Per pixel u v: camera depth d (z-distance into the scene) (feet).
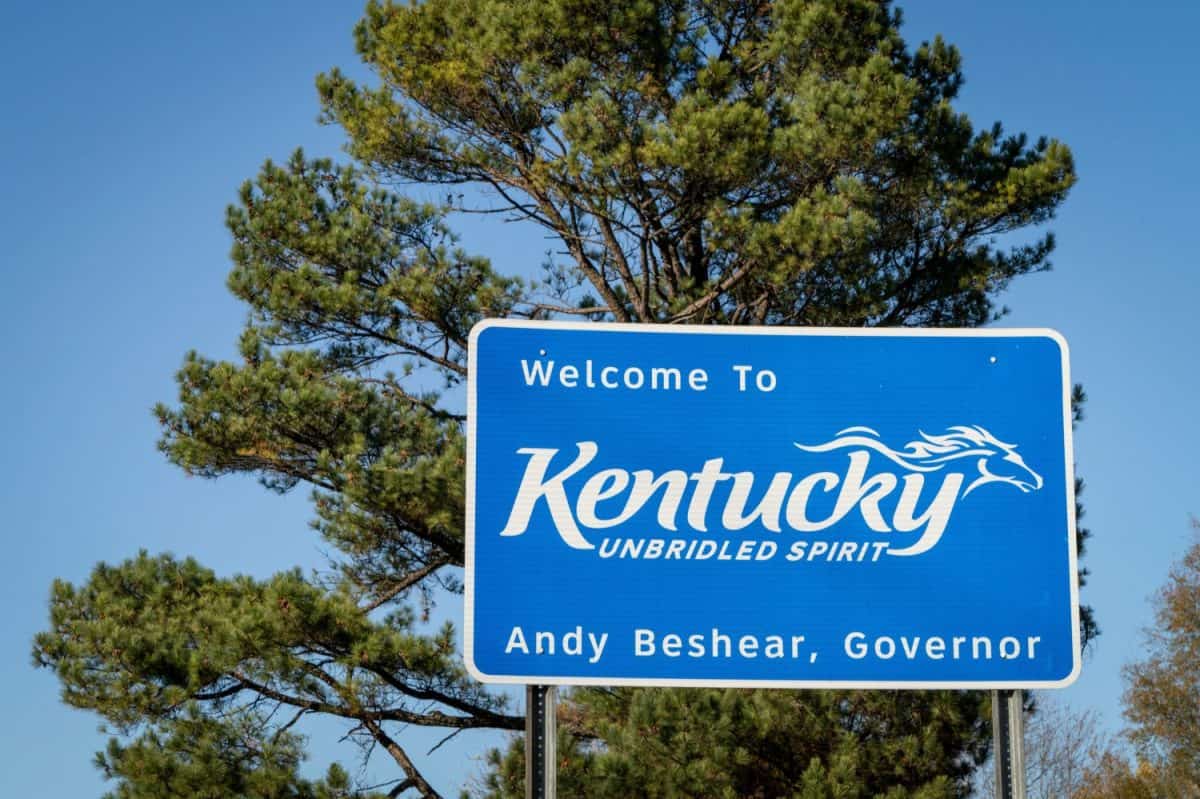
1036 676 23.73
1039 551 24.11
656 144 49.06
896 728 45.39
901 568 23.98
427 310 56.03
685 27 53.62
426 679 48.21
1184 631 121.08
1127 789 105.29
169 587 50.78
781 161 50.62
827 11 51.80
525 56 52.95
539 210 58.70
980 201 53.21
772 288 51.72
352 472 50.29
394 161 59.67
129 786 45.52
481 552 23.65
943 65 54.49
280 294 55.52
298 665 46.19
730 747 42.86
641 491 23.99
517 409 24.08
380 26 59.52
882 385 24.50
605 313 58.90
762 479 24.14
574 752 43.11
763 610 23.76
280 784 45.75
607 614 23.59
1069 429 24.48
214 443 53.36
